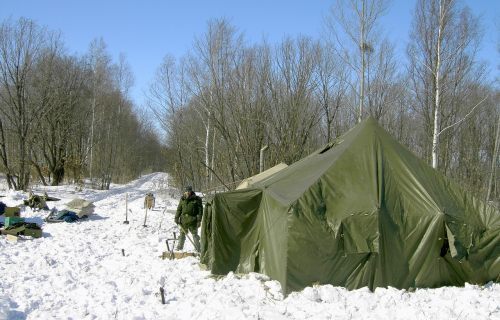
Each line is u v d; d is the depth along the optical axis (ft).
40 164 138.21
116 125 164.35
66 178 143.95
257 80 88.12
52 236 47.03
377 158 30.14
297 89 85.71
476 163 103.30
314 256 27.09
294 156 83.30
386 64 97.76
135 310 24.75
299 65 86.58
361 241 27.48
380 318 22.47
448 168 101.65
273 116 86.33
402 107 109.91
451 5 70.38
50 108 116.37
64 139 131.75
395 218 28.22
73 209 61.16
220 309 23.93
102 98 152.15
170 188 123.65
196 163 116.47
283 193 29.68
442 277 28.37
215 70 89.25
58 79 126.72
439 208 28.35
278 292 26.86
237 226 31.71
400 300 25.27
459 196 30.19
